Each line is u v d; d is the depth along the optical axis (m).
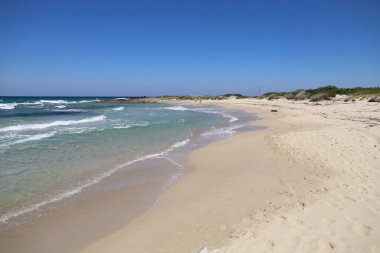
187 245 4.60
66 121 23.22
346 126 15.57
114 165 9.91
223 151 11.84
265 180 7.65
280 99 57.78
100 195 7.18
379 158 8.71
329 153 9.82
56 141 13.98
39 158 10.65
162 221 5.63
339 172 7.76
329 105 33.97
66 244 4.95
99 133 16.67
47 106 55.88
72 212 6.22
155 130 18.45
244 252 3.97
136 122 23.47
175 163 10.24
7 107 48.56
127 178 8.53
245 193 6.77
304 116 24.12
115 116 30.31
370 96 36.16
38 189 7.54
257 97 77.62
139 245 4.77
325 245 3.89
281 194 6.47
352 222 4.52
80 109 46.12
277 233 4.38
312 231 4.30
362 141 11.13
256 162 9.66
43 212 6.21
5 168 9.30
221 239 4.65
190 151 12.23
